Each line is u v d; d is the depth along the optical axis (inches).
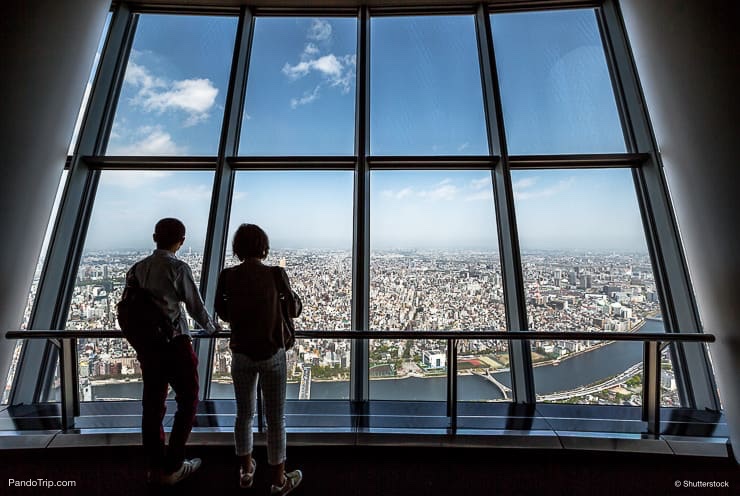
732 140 69.1
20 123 77.5
